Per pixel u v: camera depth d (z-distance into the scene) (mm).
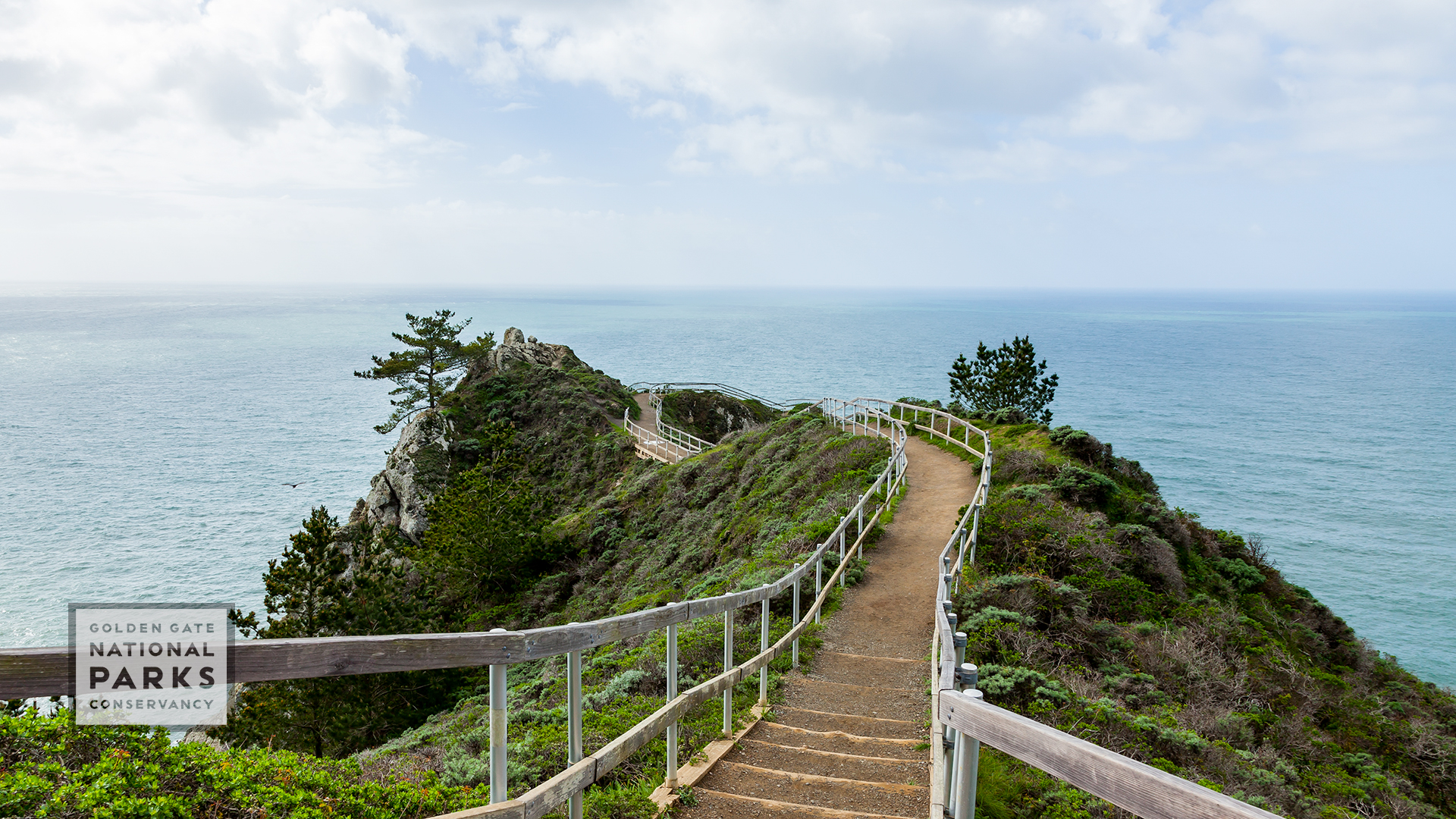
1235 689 11320
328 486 92188
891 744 7508
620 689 9359
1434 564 75375
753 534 21438
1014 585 12336
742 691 9102
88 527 74250
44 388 188875
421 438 44719
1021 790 6660
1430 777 11922
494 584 30062
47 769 3580
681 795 5996
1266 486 109250
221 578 60531
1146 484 23375
